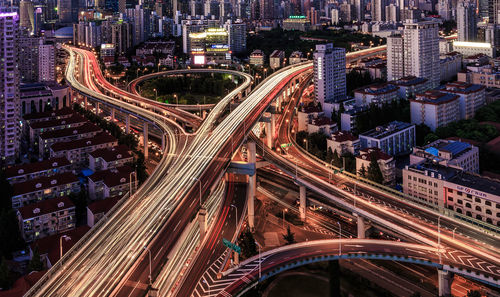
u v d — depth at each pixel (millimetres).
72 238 195125
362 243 184875
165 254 166125
